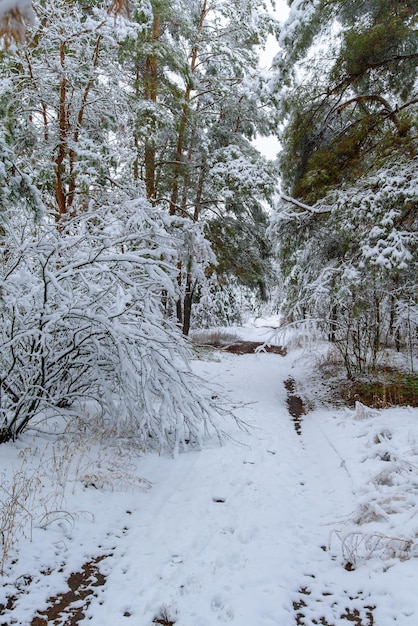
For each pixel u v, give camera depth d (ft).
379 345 29.96
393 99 30.30
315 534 11.84
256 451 18.70
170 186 44.09
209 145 46.09
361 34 25.18
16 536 10.89
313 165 28.68
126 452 17.42
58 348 18.13
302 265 34.45
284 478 15.85
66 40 24.61
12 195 12.69
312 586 9.61
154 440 19.38
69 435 17.92
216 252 49.01
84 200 26.09
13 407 16.35
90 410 21.91
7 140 20.40
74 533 11.43
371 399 25.38
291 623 8.48
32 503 12.22
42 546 10.74
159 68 39.47
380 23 24.91
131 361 17.60
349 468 15.72
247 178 40.75
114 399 20.02
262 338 70.08
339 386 30.58
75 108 26.63
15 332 16.19
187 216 45.21
